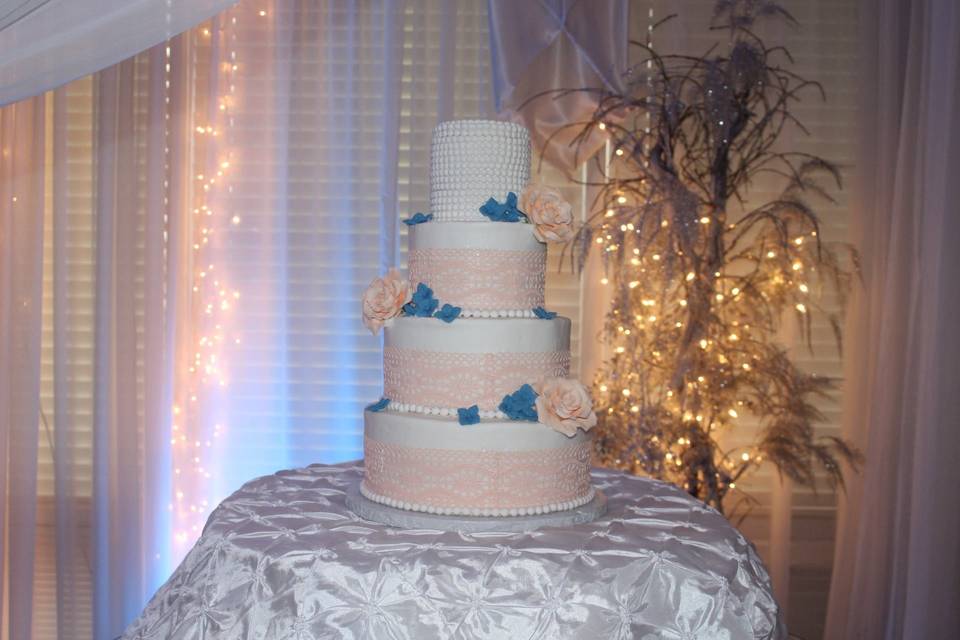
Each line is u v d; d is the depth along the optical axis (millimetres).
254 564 1845
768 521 3527
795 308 3262
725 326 3133
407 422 2035
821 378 3232
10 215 3303
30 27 1974
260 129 3482
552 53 3336
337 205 3453
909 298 3055
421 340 2090
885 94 3186
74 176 3438
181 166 3387
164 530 3436
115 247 3363
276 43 3453
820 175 3447
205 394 3480
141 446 3432
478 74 3395
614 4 3271
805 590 3527
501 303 2143
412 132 3387
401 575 1765
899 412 3090
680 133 3168
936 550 2775
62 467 3381
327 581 1768
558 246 3551
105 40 1995
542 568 1775
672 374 3109
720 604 1802
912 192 3031
